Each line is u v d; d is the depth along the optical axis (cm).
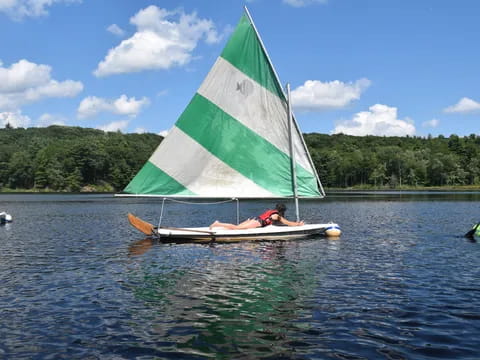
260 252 1698
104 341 789
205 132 1916
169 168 1912
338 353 732
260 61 1889
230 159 1936
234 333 823
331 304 998
